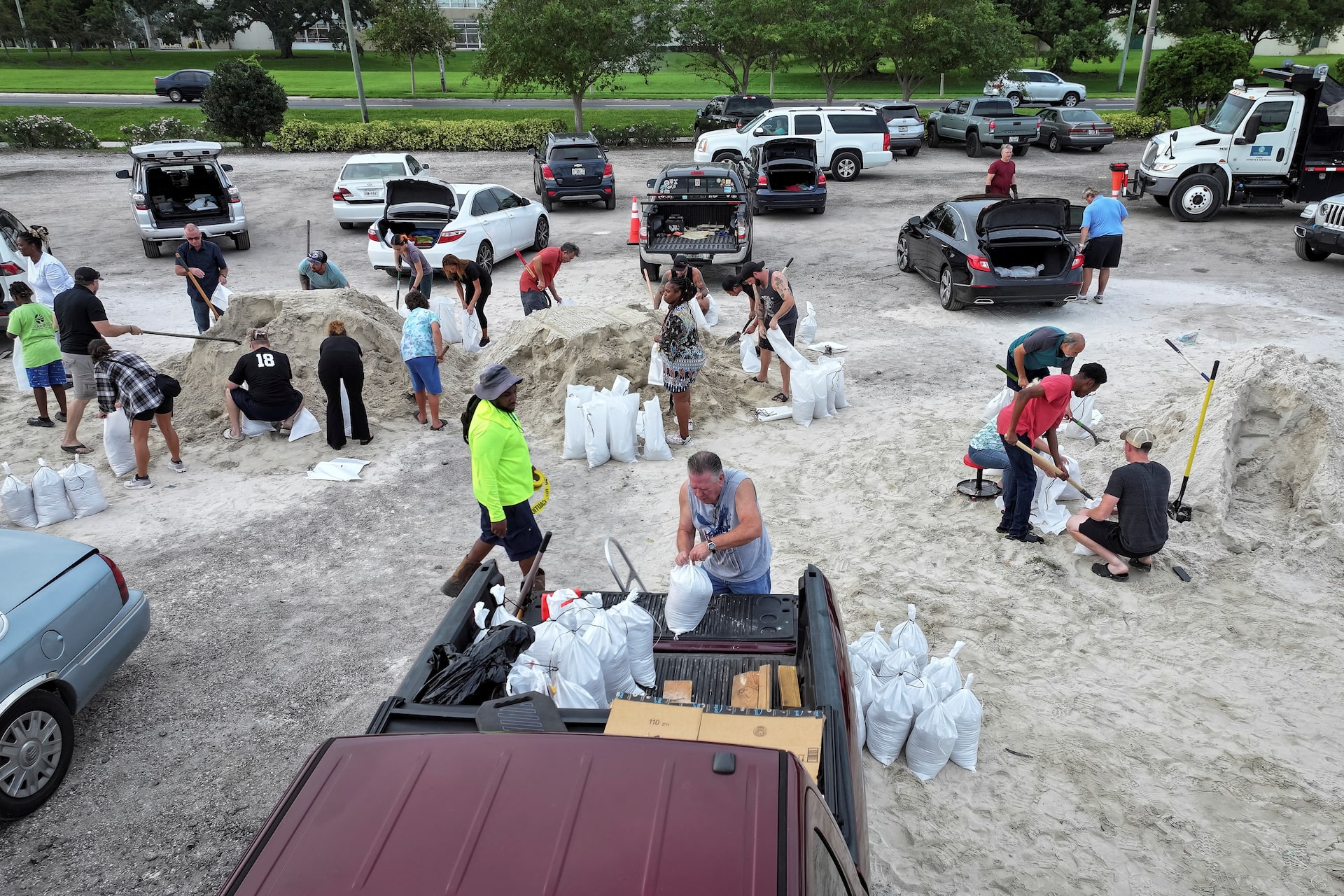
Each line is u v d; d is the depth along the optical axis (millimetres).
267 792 4727
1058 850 4203
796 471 8430
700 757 2488
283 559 7199
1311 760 4734
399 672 5703
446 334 12133
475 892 2086
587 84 32438
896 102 29812
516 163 29406
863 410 9828
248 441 9422
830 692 3438
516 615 4664
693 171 16500
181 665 5836
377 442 9438
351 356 8922
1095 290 14359
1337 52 71875
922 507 7598
